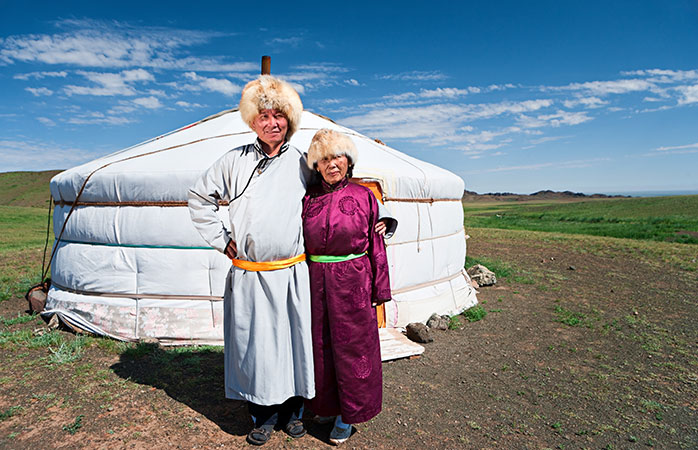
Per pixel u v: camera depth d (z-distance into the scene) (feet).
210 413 9.76
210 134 17.44
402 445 8.96
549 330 17.02
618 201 179.22
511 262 32.42
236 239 8.01
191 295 14.46
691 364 13.80
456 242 20.24
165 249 14.47
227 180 8.21
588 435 9.62
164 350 13.41
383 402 10.79
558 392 11.73
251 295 7.94
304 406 9.68
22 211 103.55
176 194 14.19
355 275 8.18
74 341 13.84
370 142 20.22
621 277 27.73
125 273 14.73
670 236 59.72
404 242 16.80
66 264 15.93
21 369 11.87
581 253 37.17
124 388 10.82
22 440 8.52
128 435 8.77
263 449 8.50
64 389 10.71
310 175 8.53
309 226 8.13
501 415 10.42
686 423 10.20
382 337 14.83
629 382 12.43
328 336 8.31
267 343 7.94
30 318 16.52
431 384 12.00
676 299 22.35
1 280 23.88
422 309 17.20
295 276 8.13
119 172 14.53
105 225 14.98
